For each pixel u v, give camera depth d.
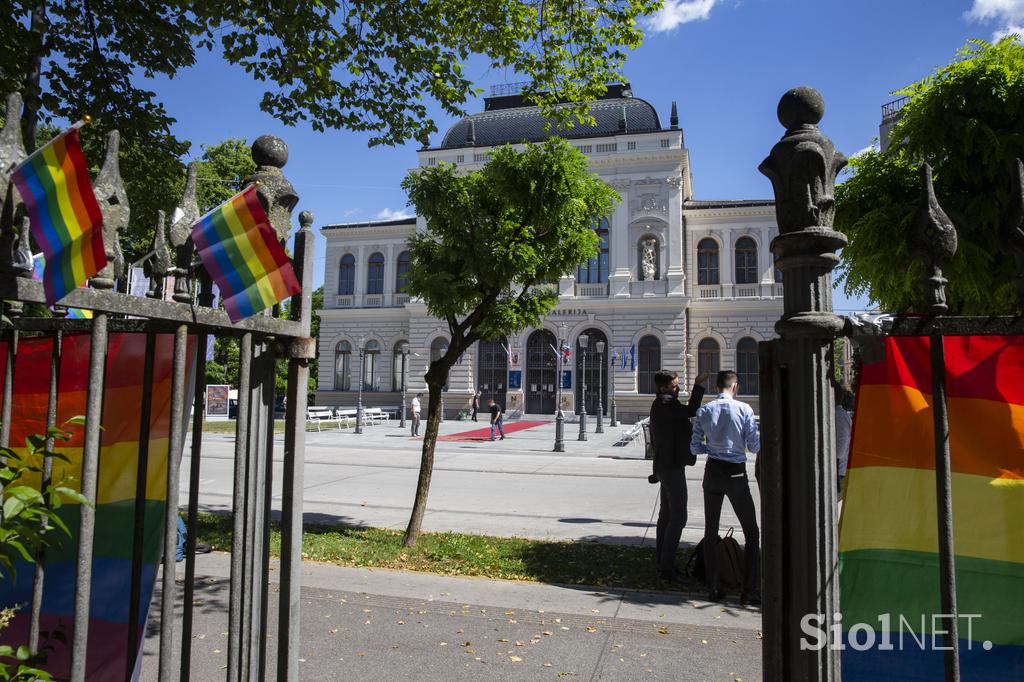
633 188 34.47
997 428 1.95
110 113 6.58
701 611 4.59
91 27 6.43
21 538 1.78
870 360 1.86
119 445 2.36
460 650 3.86
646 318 33.69
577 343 34.53
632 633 4.15
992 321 1.78
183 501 9.30
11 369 2.08
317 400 39.91
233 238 1.89
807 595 1.82
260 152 2.20
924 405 2.00
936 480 1.84
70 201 1.50
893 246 5.38
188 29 6.67
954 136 5.28
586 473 13.39
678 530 5.36
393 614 4.45
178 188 7.32
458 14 7.07
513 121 38.00
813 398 1.84
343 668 3.61
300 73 6.54
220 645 3.91
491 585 5.14
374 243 40.22
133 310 1.68
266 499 2.28
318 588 5.00
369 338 39.66
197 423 2.15
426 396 36.03
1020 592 1.91
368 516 8.47
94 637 2.31
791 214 1.90
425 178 6.66
